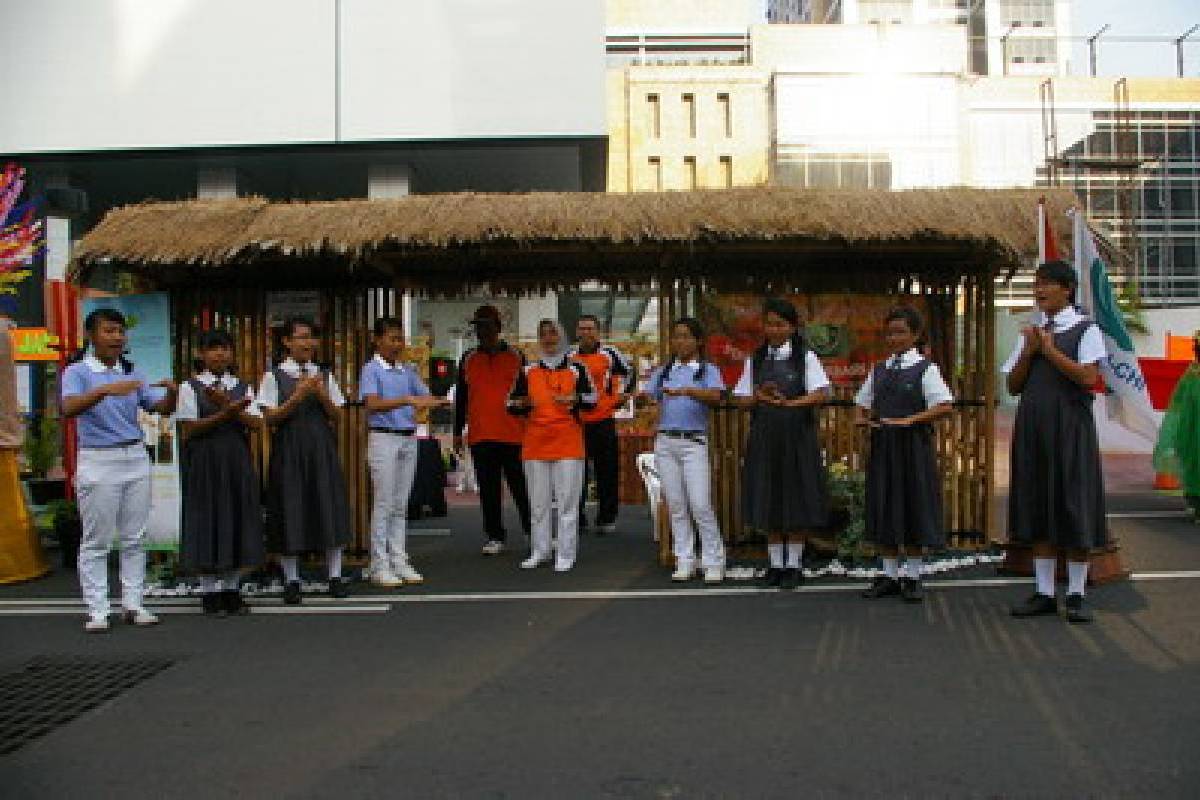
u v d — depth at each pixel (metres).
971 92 45.16
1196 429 8.76
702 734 3.84
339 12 18.88
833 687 4.38
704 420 6.72
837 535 7.04
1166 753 3.56
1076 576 5.45
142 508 5.83
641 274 8.10
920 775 3.42
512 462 8.06
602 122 18.92
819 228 6.63
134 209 7.13
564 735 3.86
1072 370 5.34
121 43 18.92
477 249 7.08
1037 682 4.39
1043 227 6.65
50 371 10.77
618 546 8.28
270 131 18.84
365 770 3.55
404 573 6.85
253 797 3.34
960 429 7.47
